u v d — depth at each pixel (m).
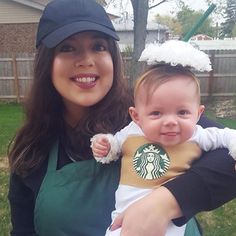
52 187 0.58
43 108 0.63
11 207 0.69
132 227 0.48
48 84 0.62
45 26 0.60
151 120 0.56
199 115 0.58
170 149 0.56
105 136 0.58
